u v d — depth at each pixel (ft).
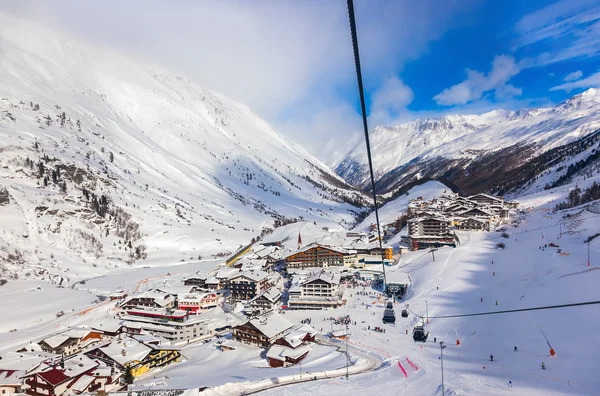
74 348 358.43
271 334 353.92
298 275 568.00
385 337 346.13
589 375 217.15
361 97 49.16
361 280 544.62
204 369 312.91
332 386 239.50
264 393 236.63
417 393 222.28
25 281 561.84
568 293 346.33
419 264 539.70
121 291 546.26
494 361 267.80
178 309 464.24
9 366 292.61
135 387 273.75
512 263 465.88
